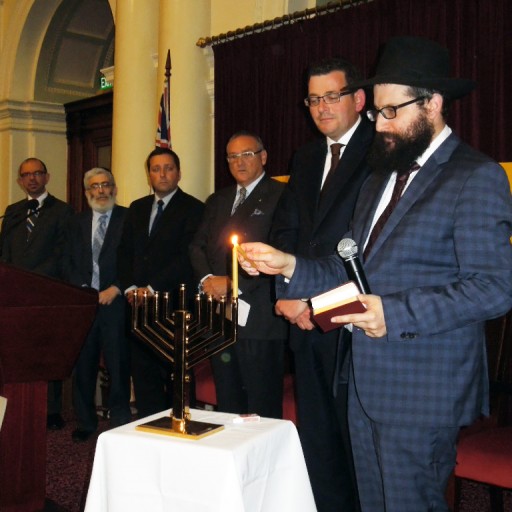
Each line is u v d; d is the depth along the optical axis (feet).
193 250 10.79
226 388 9.96
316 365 7.97
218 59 14.49
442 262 5.54
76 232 13.25
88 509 5.76
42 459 8.39
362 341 5.78
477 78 10.63
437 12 11.03
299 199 8.50
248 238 10.03
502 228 5.30
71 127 23.40
